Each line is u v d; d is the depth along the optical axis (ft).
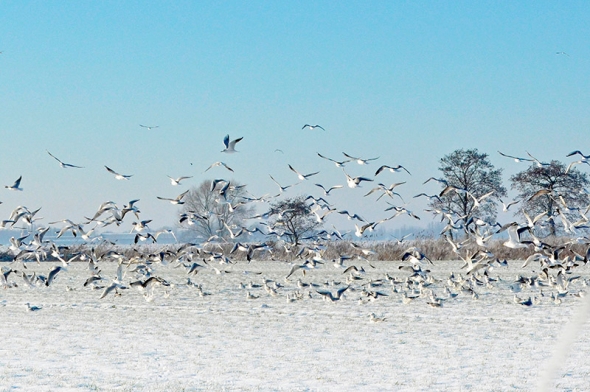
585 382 60.95
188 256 149.38
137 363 71.46
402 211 117.29
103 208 108.78
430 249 230.89
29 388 60.49
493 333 87.86
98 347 81.20
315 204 118.83
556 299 116.78
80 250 179.32
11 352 78.59
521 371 65.77
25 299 136.26
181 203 111.65
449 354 74.49
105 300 132.26
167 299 132.16
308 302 124.47
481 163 314.14
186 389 59.57
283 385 61.11
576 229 112.98
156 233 116.88
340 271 197.88
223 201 116.57
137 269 148.56
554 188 295.69
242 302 126.00
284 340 84.84
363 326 95.35
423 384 60.95
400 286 144.87
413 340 83.66
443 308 113.19
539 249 120.26
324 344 81.71
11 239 123.54
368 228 118.01
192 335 89.30
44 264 245.45
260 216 136.56
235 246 135.54
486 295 130.93
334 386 60.59
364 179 107.65
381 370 66.90
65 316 110.01
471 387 59.67
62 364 71.41
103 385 61.26
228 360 72.59
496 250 221.66
